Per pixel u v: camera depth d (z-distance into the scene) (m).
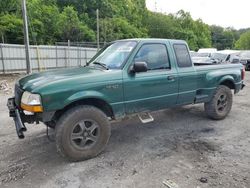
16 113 3.53
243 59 20.09
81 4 51.16
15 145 4.24
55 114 3.59
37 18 37.28
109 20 50.22
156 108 4.45
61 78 3.50
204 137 4.62
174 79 4.54
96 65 4.40
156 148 4.12
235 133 4.85
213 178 3.19
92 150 3.73
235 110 6.64
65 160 3.69
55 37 39.75
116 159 3.73
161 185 3.04
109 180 3.16
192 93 4.95
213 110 5.47
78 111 3.54
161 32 71.06
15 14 35.56
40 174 3.31
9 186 3.04
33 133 4.76
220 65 5.62
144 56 4.20
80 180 3.17
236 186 3.01
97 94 3.62
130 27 53.38
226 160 3.68
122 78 3.87
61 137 3.46
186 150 4.04
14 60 19.83
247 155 3.86
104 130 3.80
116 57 4.23
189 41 73.06
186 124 5.39
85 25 45.47
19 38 32.44
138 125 5.30
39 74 3.92
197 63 5.82
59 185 3.06
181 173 3.31
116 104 3.87
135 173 3.32
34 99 3.26
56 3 48.56
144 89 4.14
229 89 5.65
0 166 3.53
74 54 25.27
